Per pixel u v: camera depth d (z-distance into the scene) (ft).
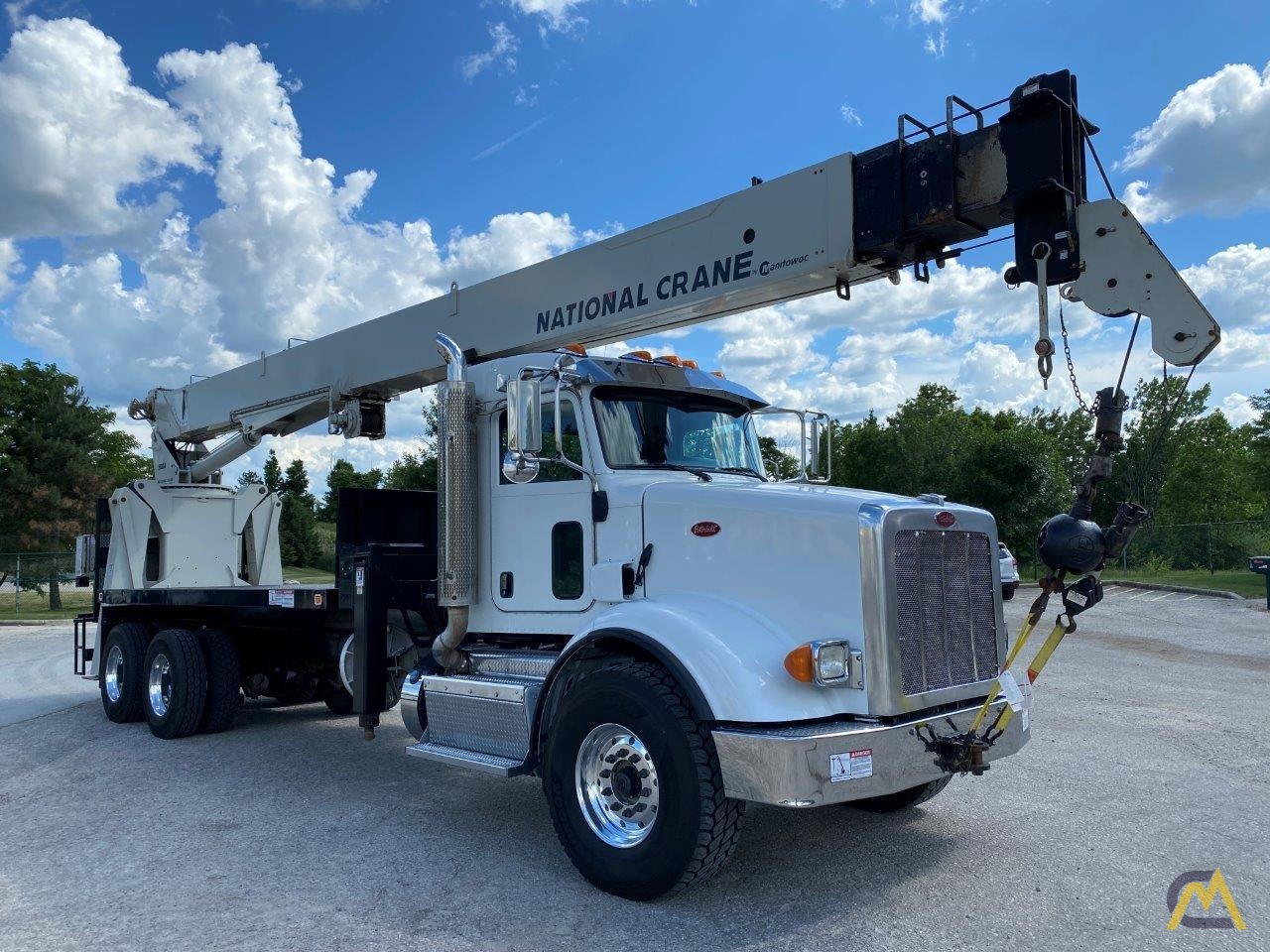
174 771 23.13
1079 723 26.43
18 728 29.43
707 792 13.43
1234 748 23.35
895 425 123.95
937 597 14.82
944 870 15.15
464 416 18.83
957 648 15.16
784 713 13.17
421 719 18.70
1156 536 96.53
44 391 107.96
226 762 24.08
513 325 22.12
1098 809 18.37
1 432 104.88
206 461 33.14
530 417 16.11
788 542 14.49
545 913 13.64
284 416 29.78
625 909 13.76
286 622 27.25
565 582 17.37
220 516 33.99
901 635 13.92
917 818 17.95
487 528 18.89
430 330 24.26
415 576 21.81
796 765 12.52
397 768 23.29
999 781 20.44
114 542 32.14
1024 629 14.26
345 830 17.94
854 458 128.16
